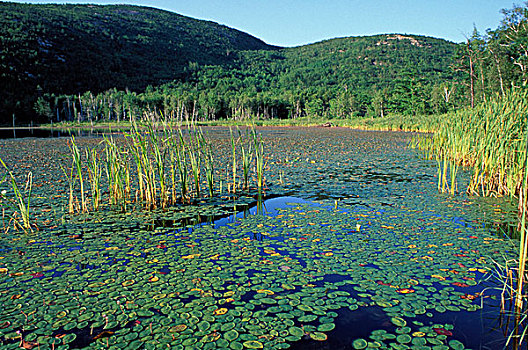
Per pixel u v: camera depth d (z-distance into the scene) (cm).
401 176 941
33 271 401
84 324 302
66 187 824
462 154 1039
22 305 332
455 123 1140
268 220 584
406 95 5094
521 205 511
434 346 273
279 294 349
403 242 480
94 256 441
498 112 781
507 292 349
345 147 1705
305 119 6669
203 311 321
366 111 6806
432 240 486
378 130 3534
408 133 2869
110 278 382
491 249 452
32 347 271
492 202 677
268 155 1388
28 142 2158
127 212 637
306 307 326
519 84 2611
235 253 448
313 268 404
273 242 486
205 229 543
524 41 2873
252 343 277
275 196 746
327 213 619
